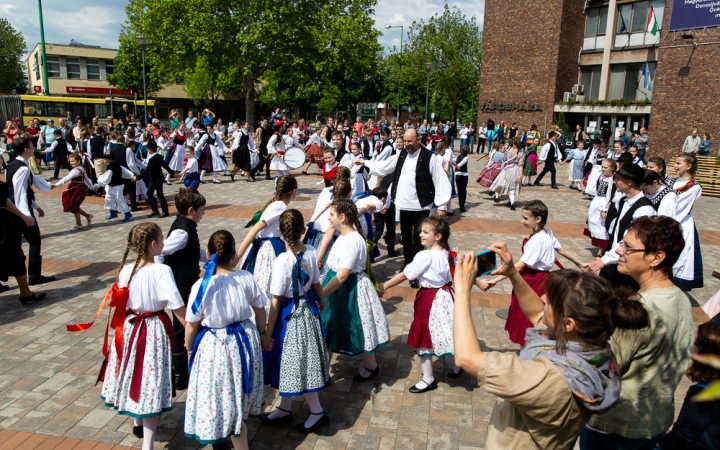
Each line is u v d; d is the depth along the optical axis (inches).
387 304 252.4
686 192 225.1
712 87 833.5
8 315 232.1
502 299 261.9
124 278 136.3
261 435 149.9
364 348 168.7
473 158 1033.5
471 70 1520.7
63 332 215.8
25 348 200.5
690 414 87.5
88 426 152.6
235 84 1704.0
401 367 192.5
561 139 1018.1
